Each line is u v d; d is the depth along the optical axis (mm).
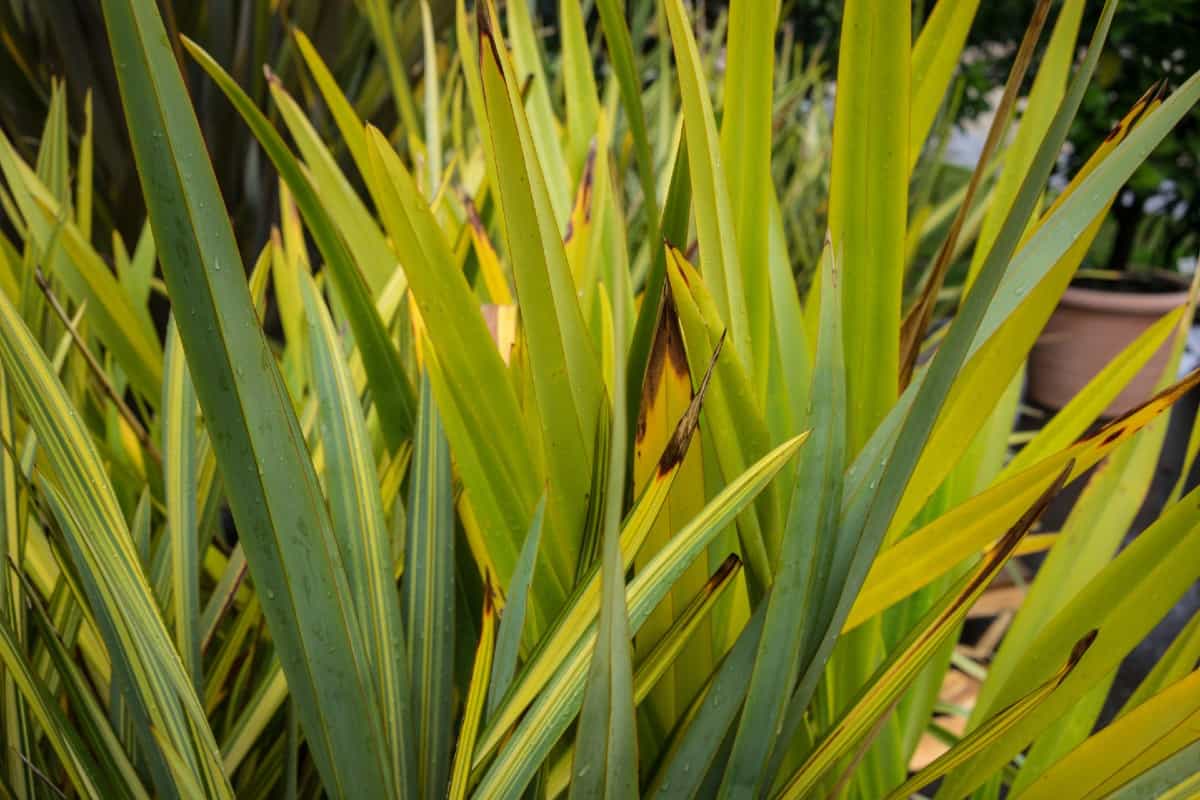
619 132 2910
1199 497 943
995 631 2102
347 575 906
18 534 968
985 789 1181
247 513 747
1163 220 5484
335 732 787
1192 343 4824
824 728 1046
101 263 1429
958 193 2881
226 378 727
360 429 953
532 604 974
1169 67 4652
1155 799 861
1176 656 1051
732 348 852
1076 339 4672
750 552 887
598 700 703
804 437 809
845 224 961
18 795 933
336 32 3020
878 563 929
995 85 5078
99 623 841
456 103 1956
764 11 921
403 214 879
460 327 909
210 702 1079
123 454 1380
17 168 1349
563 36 1486
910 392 922
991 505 913
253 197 2781
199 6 2777
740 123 958
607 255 1469
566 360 896
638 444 877
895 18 885
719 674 867
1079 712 1167
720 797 849
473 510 966
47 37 2939
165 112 688
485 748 832
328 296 1647
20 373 834
